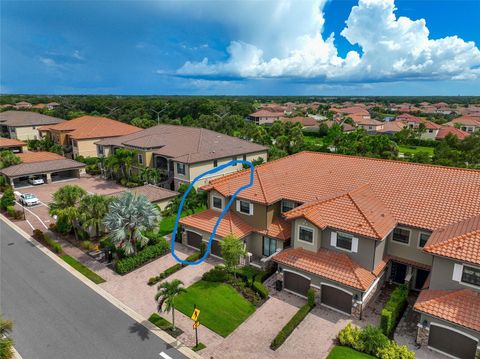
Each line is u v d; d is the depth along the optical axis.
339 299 23.58
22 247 33.88
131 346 20.48
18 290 26.39
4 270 29.41
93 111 145.62
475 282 19.88
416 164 31.33
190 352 19.95
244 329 21.97
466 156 67.81
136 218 29.03
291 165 36.44
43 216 42.41
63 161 60.41
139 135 64.75
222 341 20.89
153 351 20.08
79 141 69.00
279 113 167.88
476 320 18.39
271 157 62.75
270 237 29.44
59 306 24.36
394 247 26.25
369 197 27.67
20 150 71.62
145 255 30.27
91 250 32.94
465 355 19.06
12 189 50.12
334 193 29.61
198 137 58.91
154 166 55.81
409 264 25.38
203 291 25.98
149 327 22.16
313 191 30.81
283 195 31.05
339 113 187.75
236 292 25.95
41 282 27.47
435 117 179.00
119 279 27.89
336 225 24.59
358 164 33.81
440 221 24.44
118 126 76.88
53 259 31.39
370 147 71.62
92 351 20.14
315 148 76.69
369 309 23.88
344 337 20.34
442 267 20.78
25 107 162.12
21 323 22.64
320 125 123.44
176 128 66.12
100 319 22.97
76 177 61.88
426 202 26.52
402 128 119.62
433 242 21.58
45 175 58.62
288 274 25.91
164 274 27.95
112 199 33.66
